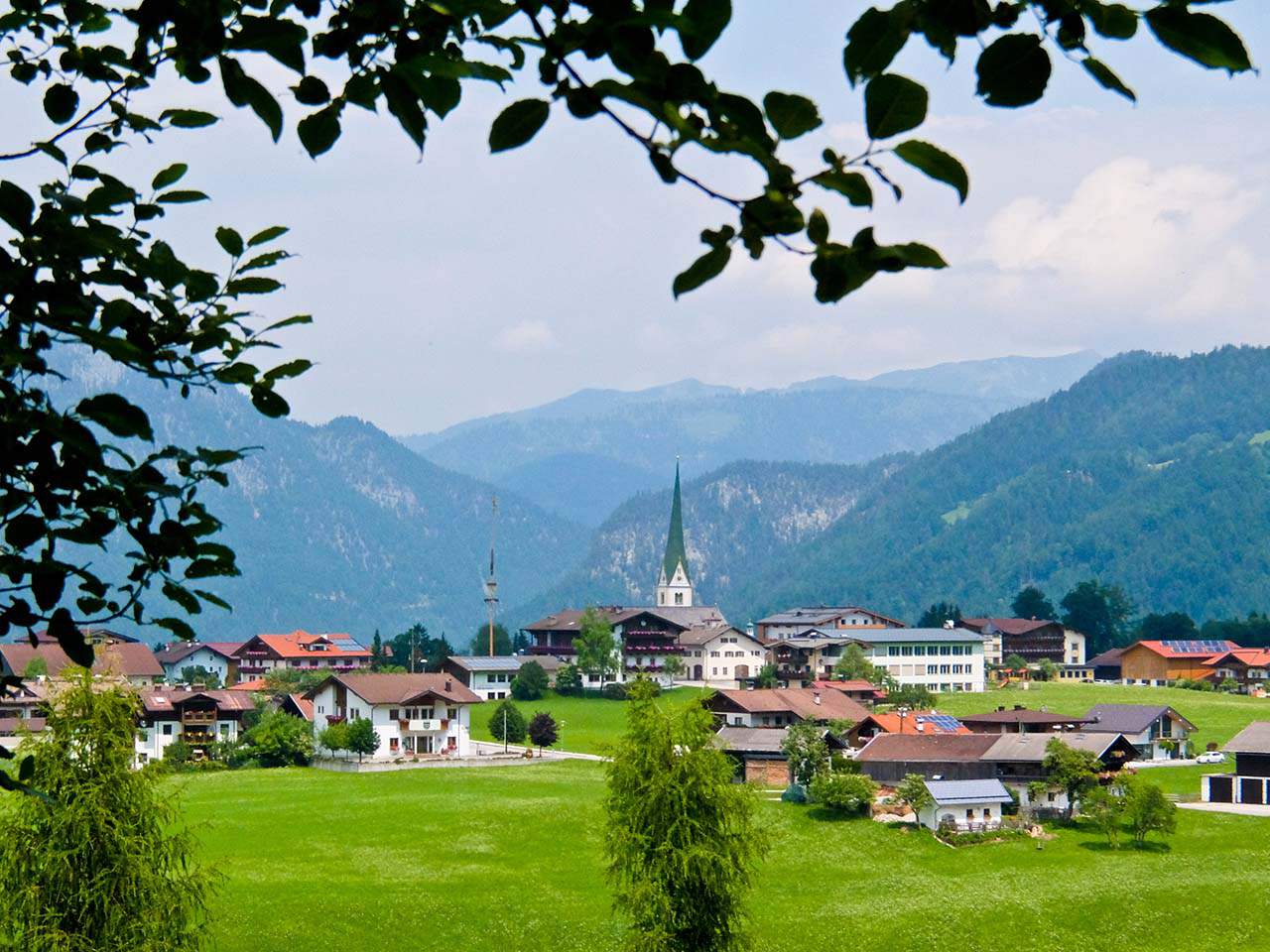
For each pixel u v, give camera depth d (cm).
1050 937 7375
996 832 9781
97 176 752
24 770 911
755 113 495
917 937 7250
